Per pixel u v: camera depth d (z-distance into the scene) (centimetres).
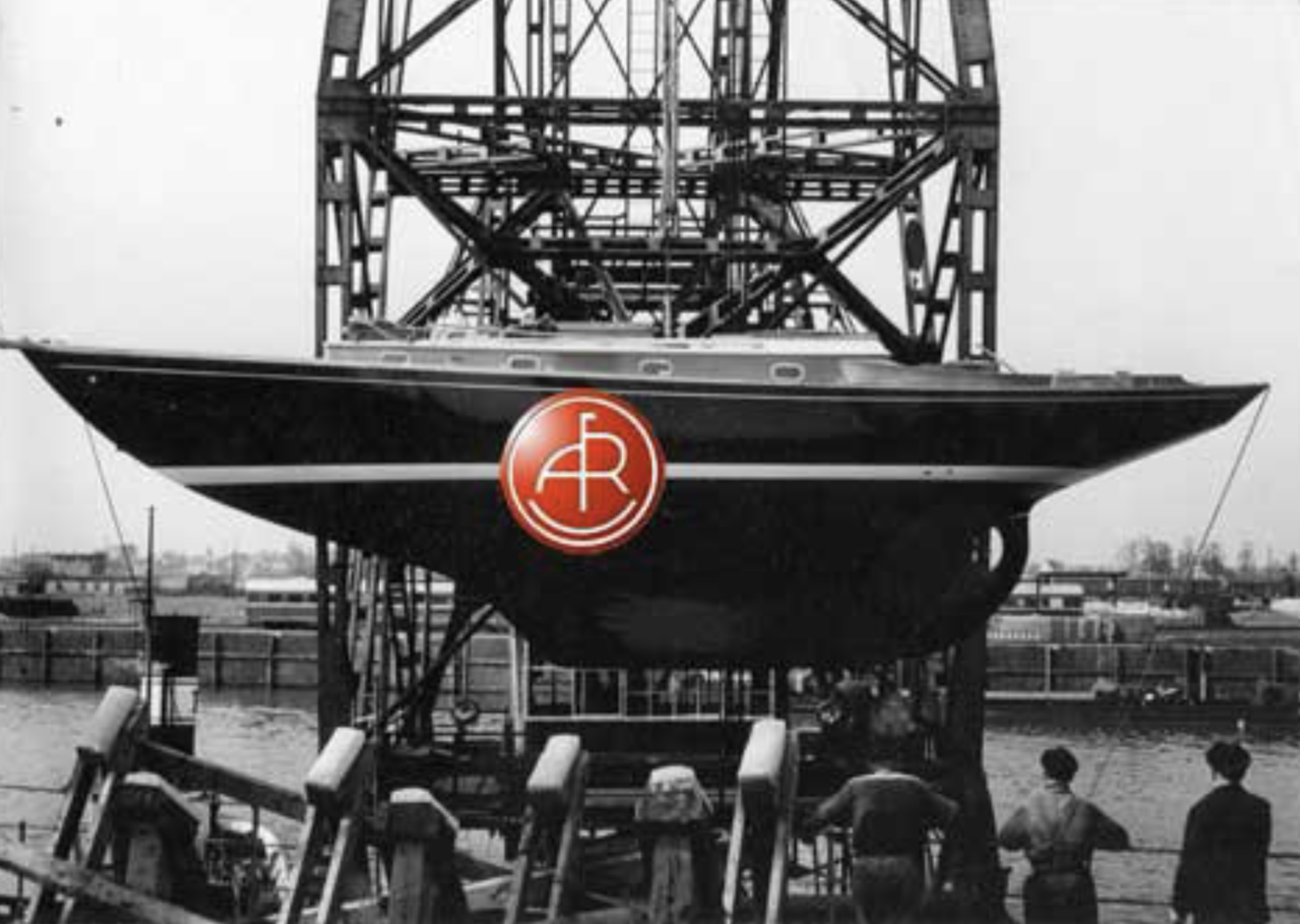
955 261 1303
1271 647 7031
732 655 1109
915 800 764
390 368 1011
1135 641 6938
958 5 1284
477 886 827
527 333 1138
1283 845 3130
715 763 1122
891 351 1341
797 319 1809
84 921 682
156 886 717
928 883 1123
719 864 698
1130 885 2641
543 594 1085
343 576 1196
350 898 915
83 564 8338
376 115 1261
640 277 1736
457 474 1041
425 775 1191
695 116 1303
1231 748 812
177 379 1008
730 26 1925
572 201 1738
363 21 1261
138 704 745
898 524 1068
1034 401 1055
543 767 704
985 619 1141
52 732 5041
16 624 7719
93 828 709
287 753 4725
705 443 1036
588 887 1039
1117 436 1076
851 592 1091
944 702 1320
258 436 1037
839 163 1706
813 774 1114
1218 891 797
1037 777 4234
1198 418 1074
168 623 2398
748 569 1076
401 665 1360
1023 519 1105
